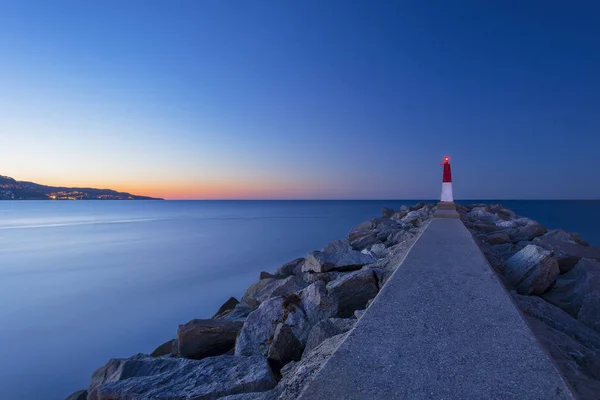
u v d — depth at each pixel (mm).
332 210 173375
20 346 16578
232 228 75062
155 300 22484
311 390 1808
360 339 2354
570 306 5477
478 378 1882
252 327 6152
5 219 123750
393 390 1785
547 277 5934
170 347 9258
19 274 31422
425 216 15930
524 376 1898
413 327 2539
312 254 9008
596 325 4637
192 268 31547
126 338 17312
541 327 3867
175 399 3771
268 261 33750
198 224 91688
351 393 1770
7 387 13398
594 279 5559
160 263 34656
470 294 3250
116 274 30250
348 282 6227
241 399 3193
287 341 5113
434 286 3500
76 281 28312
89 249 46438
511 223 15047
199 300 22297
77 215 153500
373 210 166875
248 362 4371
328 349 3488
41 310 21391
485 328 2512
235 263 33250
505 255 9547
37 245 51812
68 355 15766
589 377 2879
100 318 19766
